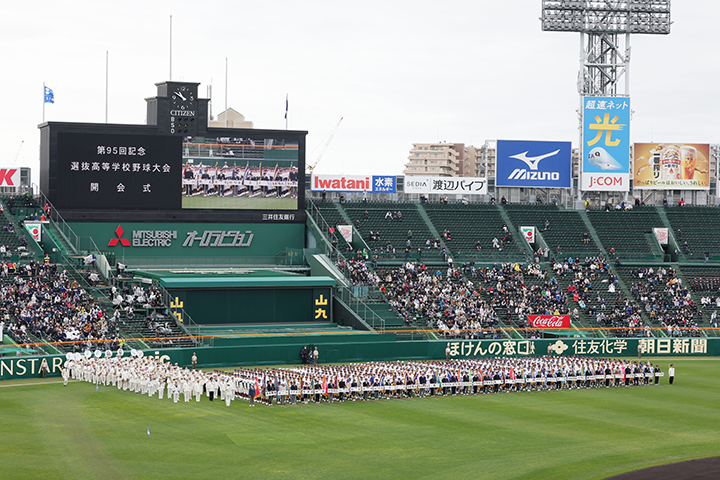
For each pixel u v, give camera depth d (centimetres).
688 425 5266
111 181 9175
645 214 11681
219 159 9600
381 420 5294
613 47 11794
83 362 6669
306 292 9175
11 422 4966
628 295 10006
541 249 10731
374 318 8788
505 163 11544
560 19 11675
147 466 4009
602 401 6162
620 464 4203
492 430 5025
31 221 8931
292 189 9950
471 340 8519
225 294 8819
